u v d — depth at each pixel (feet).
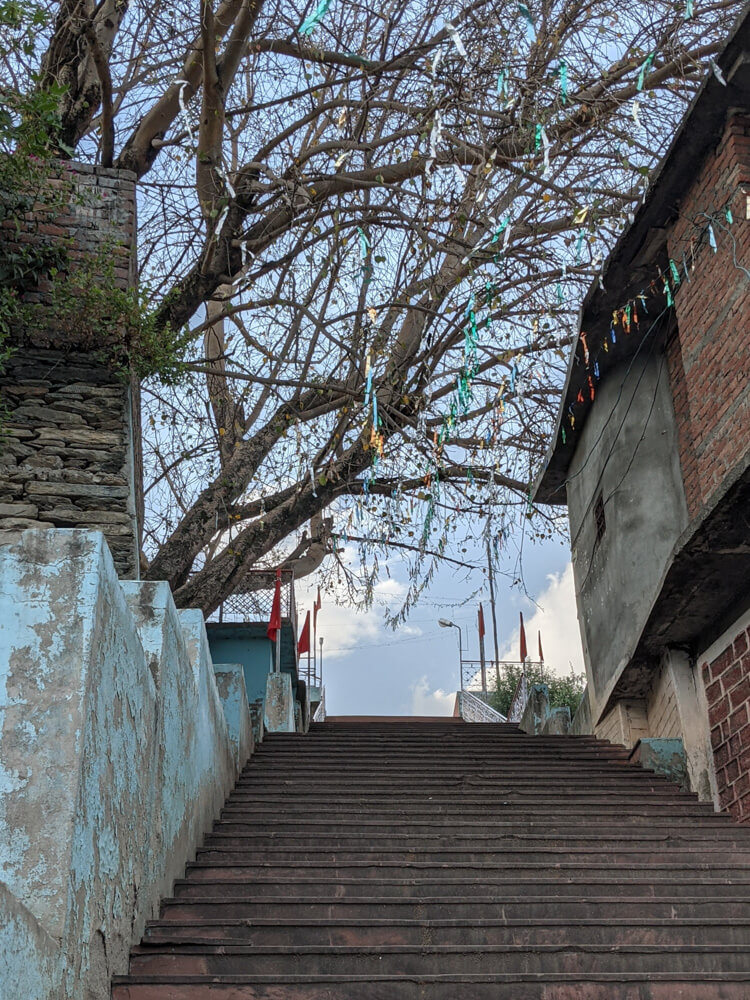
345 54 40.86
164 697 19.70
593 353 41.68
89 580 14.52
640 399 40.91
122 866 15.66
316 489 46.91
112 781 15.26
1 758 13.28
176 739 20.76
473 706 84.89
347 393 41.06
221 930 17.10
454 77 37.32
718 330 32.45
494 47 38.24
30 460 31.58
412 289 42.63
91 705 14.10
